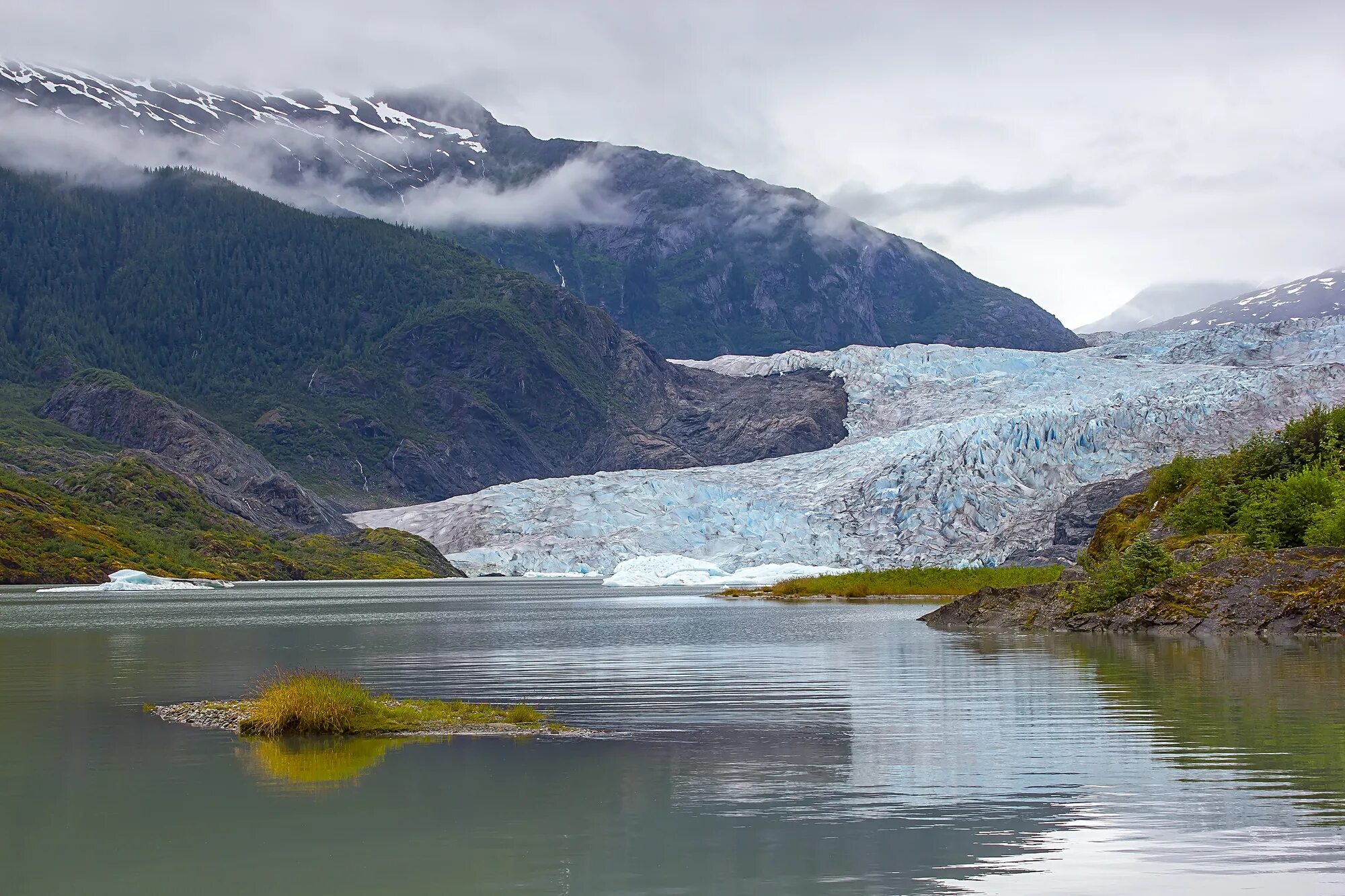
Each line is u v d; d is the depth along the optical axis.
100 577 161.12
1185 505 72.00
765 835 18.58
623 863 17.28
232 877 17.02
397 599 124.69
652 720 29.64
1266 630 49.94
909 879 16.33
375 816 20.09
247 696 35.56
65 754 25.62
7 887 16.70
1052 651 45.94
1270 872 16.27
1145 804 19.97
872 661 43.34
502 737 27.25
